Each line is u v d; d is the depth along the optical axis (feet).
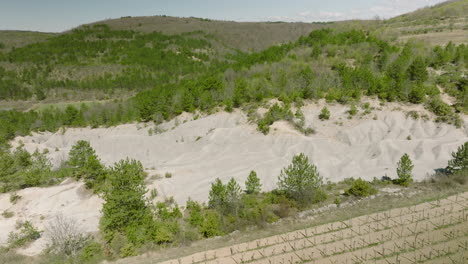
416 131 200.13
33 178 158.92
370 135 204.54
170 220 116.57
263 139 206.90
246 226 108.17
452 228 92.07
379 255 83.82
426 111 214.90
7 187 154.10
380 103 229.86
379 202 115.14
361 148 186.91
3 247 108.06
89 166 150.30
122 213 102.47
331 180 149.28
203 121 258.16
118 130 297.53
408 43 337.52
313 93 249.96
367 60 297.74
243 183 153.38
